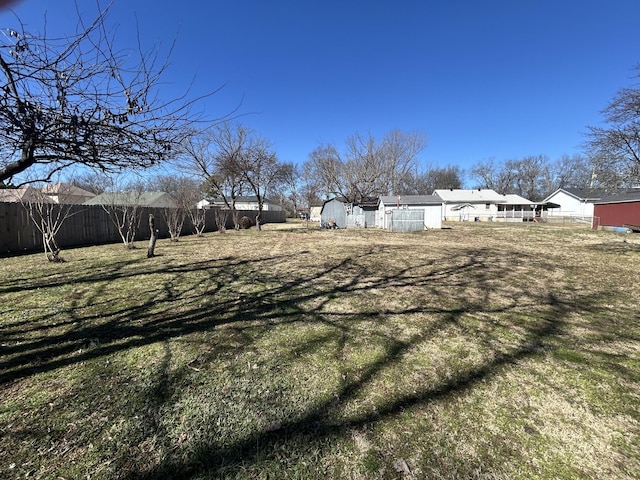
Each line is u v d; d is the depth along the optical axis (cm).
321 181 3338
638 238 1384
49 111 165
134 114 192
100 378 227
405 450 164
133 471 147
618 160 855
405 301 428
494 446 168
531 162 5100
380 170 3103
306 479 146
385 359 263
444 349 283
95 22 174
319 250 959
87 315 357
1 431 171
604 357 270
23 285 492
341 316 365
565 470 153
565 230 1888
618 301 438
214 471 149
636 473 151
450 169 5334
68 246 1008
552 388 223
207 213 1911
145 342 289
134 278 546
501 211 3772
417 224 1905
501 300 438
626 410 199
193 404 199
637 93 754
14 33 157
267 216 3225
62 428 175
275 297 439
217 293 454
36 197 736
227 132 1814
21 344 282
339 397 209
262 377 233
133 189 1183
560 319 364
